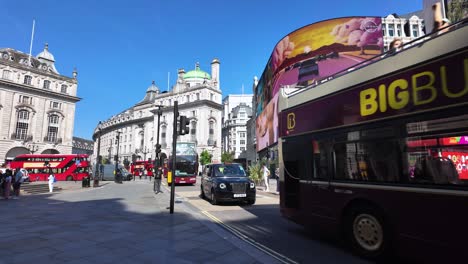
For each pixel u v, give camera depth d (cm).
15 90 6256
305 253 571
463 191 388
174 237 673
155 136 8588
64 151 6956
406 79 475
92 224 825
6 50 6575
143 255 533
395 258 532
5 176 1628
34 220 892
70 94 7206
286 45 3916
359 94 566
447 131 409
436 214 420
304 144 716
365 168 541
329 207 623
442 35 428
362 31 3659
